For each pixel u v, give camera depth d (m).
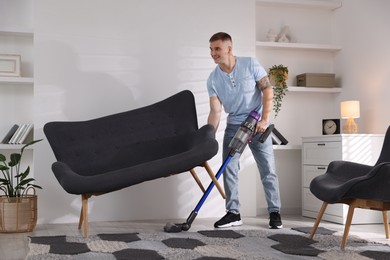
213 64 4.73
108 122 4.27
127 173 3.38
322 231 3.65
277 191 3.97
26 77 4.45
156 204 4.56
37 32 4.35
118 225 4.14
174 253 2.83
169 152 4.19
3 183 3.95
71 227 4.09
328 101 5.29
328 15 5.32
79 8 4.45
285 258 2.72
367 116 4.76
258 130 3.82
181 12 4.67
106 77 4.49
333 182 3.31
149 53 4.59
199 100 4.69
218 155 4.68
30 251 2.89
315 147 4.58
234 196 4.02
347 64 5.08
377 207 3.00
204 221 4.37
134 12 4.57
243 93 3.89
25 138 4.34
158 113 4.35
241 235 3.47
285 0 5.02
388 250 2.97
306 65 5.26
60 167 3.54
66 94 4.40
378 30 4.61
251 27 4.83
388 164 2.84
